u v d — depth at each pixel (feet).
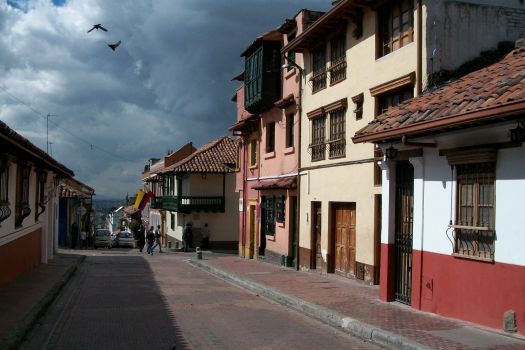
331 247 59.88
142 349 28.50
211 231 137.90
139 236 129.59
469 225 32.60
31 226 59.82
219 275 66.33
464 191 33.22
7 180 44.57
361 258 52.08
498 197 30.32
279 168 76.54
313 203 64.69
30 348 29.01
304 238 66.80
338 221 58.80
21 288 46.55
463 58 42.68
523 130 27.12
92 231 183.32
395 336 29.58
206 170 134.41
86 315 38.50
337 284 52.49
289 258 71.92
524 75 29.86
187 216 137.69
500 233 30.14
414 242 37.65
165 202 153.79
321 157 61.77
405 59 44.57
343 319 34.86
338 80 57.31
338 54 58.18
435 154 35.58
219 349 28.55
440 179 35.12
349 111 54.75
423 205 36.81
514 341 27.91
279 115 76.89
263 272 65.21
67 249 128.06
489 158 30.50
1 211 41.93
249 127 90.89
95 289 52.65
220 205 137.49
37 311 36.63
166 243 167.53
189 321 36.29
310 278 57.88
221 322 36.06
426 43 42.01
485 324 31.09
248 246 92.43
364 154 51.65
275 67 78.07
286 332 33.22
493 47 43.50
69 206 137.49
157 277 63.87
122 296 47.85
